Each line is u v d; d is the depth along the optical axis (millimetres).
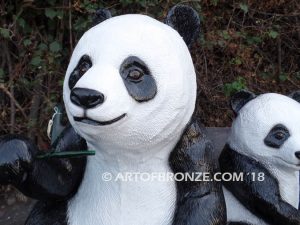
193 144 965
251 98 1222
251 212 1181
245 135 1162
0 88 2273
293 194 1193
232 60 2625
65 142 1022
